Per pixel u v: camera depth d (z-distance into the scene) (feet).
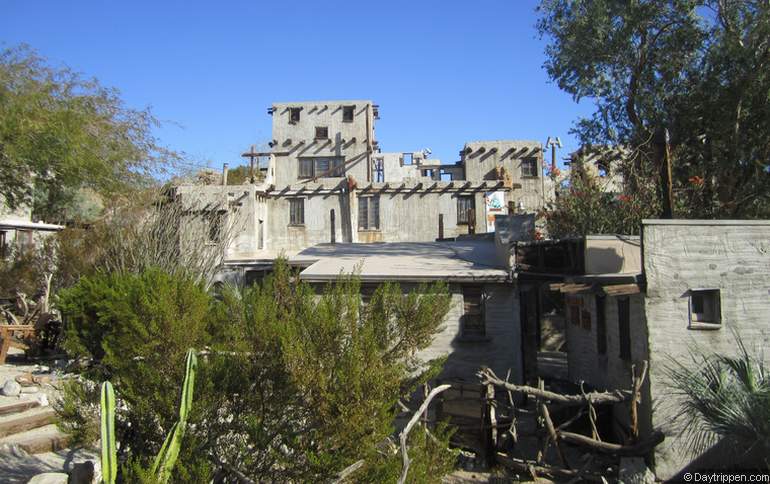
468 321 50.65
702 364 32.73
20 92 44.16
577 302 50.67
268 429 19.27
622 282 34.83
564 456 33.60
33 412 34.06
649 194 56.54
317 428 18.26
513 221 57.72
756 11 54.19
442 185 113.70
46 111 44.88
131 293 23.49
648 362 33.14
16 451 29.37
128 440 20.75
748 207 58.90
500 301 50.44
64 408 22.06
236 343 20.03
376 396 17.87
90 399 22.22
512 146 131.95
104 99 50.21
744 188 58.23
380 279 49.32
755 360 29.45
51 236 75.92
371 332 18.31
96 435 21.67
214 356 20.44
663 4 58.18
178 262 52.80
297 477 18.28
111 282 35.73
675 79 61.26
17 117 42.57
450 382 40.86
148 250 53.57
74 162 46.01
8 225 88.84
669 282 33.65
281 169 143.02
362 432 17.48
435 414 38.22
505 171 123.54
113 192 52.95
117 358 21.40
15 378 40.52
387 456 19.11
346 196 113.80
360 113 144.25
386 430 17.90
